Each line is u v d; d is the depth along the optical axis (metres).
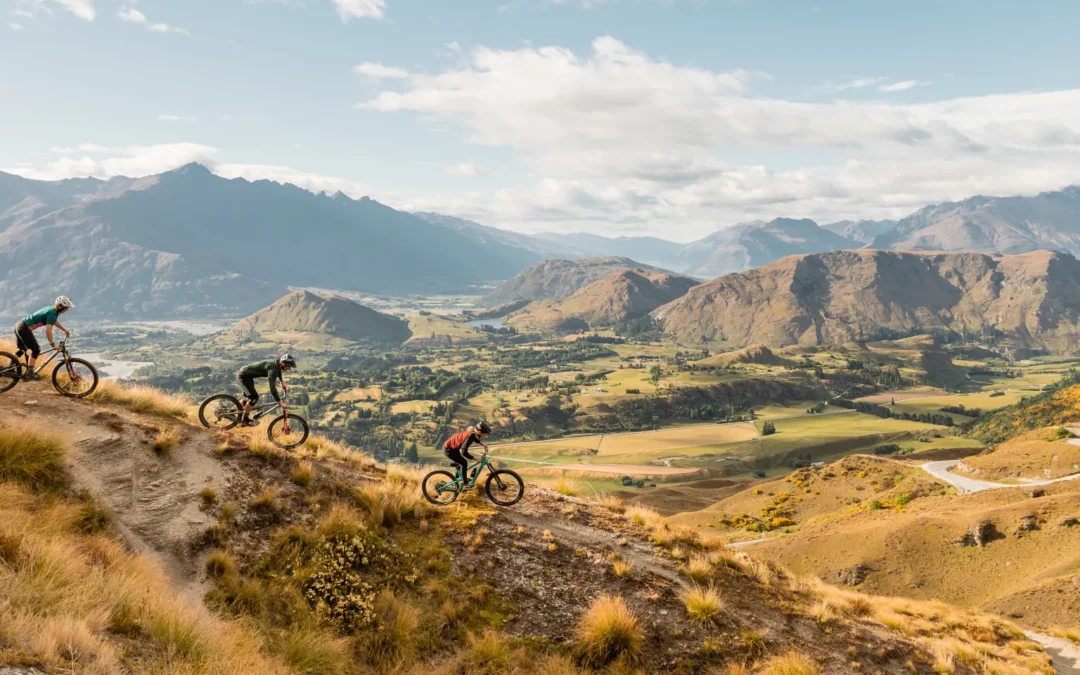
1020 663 20.50
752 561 18.08
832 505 123.06
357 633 10.92
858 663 14.36
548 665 11.25
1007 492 92.38
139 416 14.23
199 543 11.47
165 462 12.90
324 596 11.29
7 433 11.12
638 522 17.88
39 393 14.03
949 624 24.19
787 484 141.38
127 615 8.62
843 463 141.88
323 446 16.59
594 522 16.81
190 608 9.69
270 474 13.91
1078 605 47.53
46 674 6.54
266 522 12.55
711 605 13.84
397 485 15.38
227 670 8.45
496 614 12.29
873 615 18.97
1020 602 51.97
